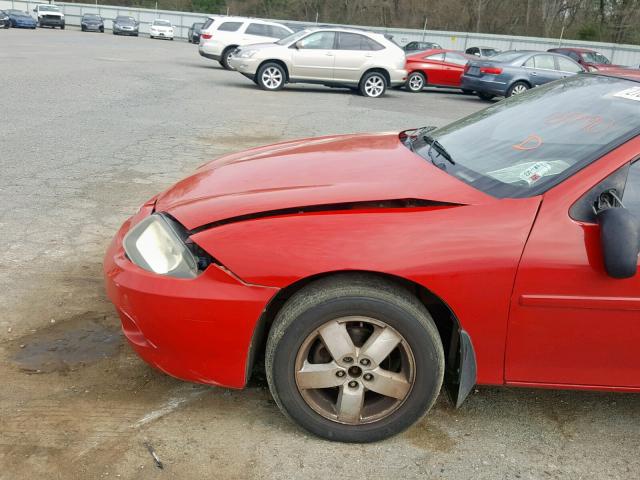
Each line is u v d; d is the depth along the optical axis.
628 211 2.24
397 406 2.46
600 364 2.44
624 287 2.29
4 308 3.49
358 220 2.35
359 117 11.62
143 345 2.54
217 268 2.36
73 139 7.95
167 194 3.00
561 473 2.46
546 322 2.35
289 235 2.34
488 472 2.43
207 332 2.39
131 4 64.62
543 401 2.93
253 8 61.69
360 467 2.40
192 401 2.76
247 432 2.57
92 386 2.83
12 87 11.95
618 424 2.80
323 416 2.48
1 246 4.35
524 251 2.29
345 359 2.41
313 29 15.39
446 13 53.75
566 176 2.43
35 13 45.94
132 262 2.53
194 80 16.03
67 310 3.52
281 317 2.38
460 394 2.48
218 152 7.83
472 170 2.72
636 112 2.74
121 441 2.48
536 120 3.02
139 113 10.27
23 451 2.39
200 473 2.33
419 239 2.30
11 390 2.76
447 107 14.67
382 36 15.84
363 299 2.31
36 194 5.57
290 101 13.42
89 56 20.81
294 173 2.83
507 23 52.31
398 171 2.74
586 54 23.47
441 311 2.69
